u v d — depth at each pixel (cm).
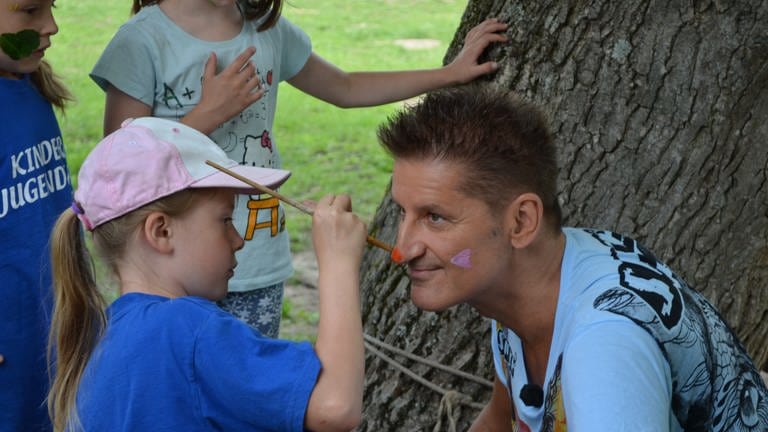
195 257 207
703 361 184
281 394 186
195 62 299
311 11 1756
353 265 200
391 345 309
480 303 199
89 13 1656
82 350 206
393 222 322
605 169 279
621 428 160
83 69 1269
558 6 280
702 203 277
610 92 276
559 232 195
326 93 343
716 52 268
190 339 191
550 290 192
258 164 315
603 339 172
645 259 195
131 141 205
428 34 1565
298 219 781
